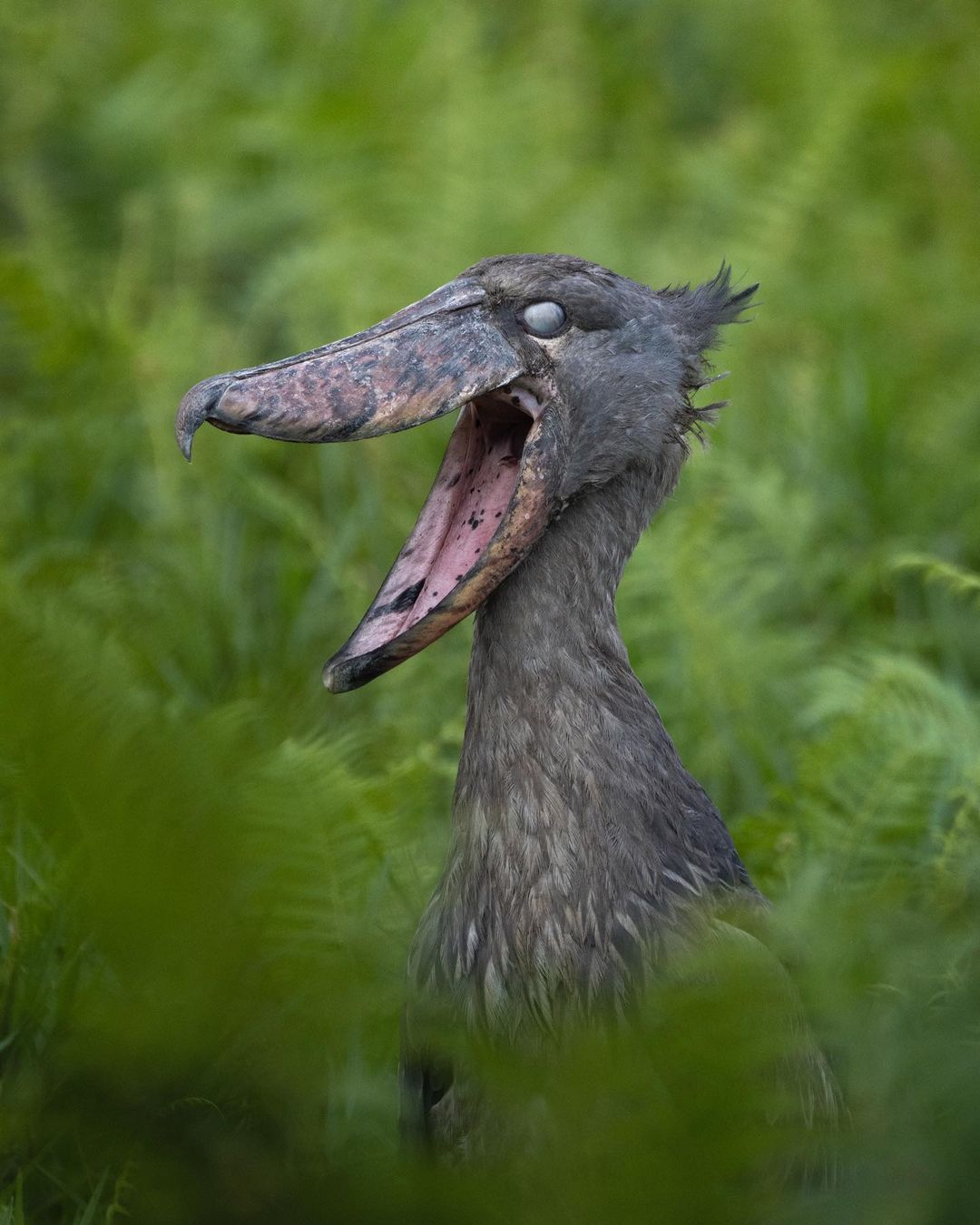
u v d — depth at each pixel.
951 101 19.33
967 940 6.61
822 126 17.11
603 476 7.70
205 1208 5.53
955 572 11.08
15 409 14.23
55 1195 7.43
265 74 19.89
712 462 13.47
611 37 21.39
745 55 21.00
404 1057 7.21
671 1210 4.97
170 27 20.03
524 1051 6.90
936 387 15.57
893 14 21.77
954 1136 5.20
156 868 4.57
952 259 17.20
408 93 18.23
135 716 4.71
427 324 7.41
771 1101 5.01
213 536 13.10
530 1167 5.34
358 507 13.38
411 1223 5.07
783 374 15.26
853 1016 6.14
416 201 16.17
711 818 7.75
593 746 7.28
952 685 11.30
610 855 7.16
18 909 7.96
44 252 16.11
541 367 7.53
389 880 8.53
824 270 16.91
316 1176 5.37
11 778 4.92
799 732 11.56
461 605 7.21
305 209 17.38
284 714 11.03
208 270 17.16
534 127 18.03
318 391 7.12
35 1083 6.80
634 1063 5.01
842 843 9.63
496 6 21.31
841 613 13.30
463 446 7.80
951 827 9.76
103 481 13.70
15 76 19.11
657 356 7.81
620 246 16.62
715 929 7.09
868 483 14.24
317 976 5.14
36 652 4.87
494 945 7.21
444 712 11.48
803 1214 5.85
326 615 12.66
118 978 5.16
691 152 18.84
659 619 11.70
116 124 18.56
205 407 6.98
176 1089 5.46
